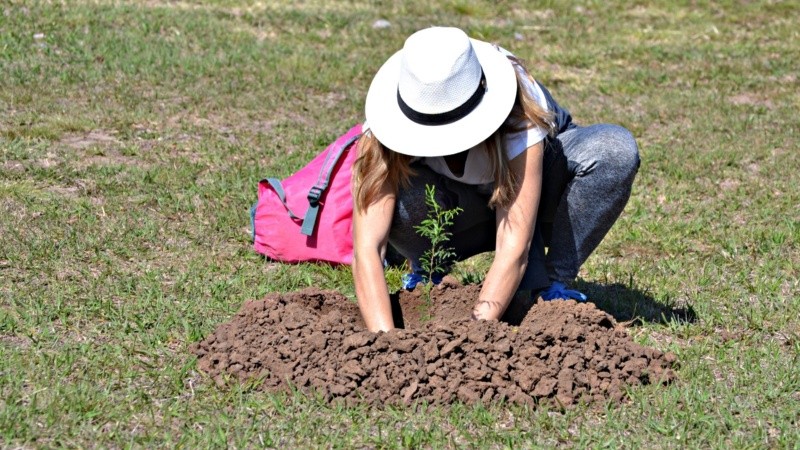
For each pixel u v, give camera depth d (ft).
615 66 36.11
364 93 30.76
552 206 14.83
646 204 22.15
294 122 27.07
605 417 12.21
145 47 32.63
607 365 12.84
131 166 22.39
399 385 12.32
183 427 11.66
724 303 16.39
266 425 11.74
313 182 18.38
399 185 13.82
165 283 16.49
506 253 13.19
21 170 21.50
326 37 37.19
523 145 13.05
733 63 36.78
